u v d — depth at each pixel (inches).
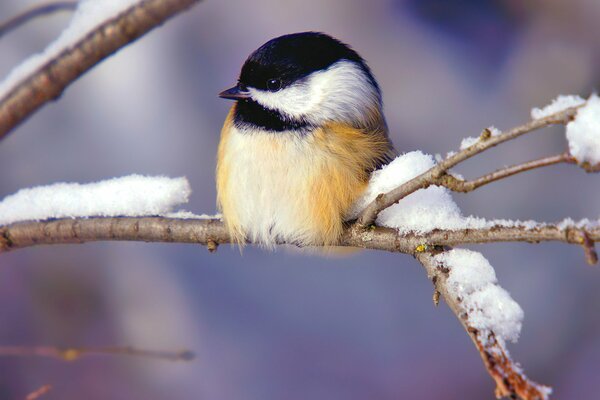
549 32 443.5
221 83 433.1
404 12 446.6
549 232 165.6
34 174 410.6
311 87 246.2
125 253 404.5
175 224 234.7
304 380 393.1
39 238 230.2
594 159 144.2
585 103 145.9
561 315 402.6
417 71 440.1
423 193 201.0
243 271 416.2
